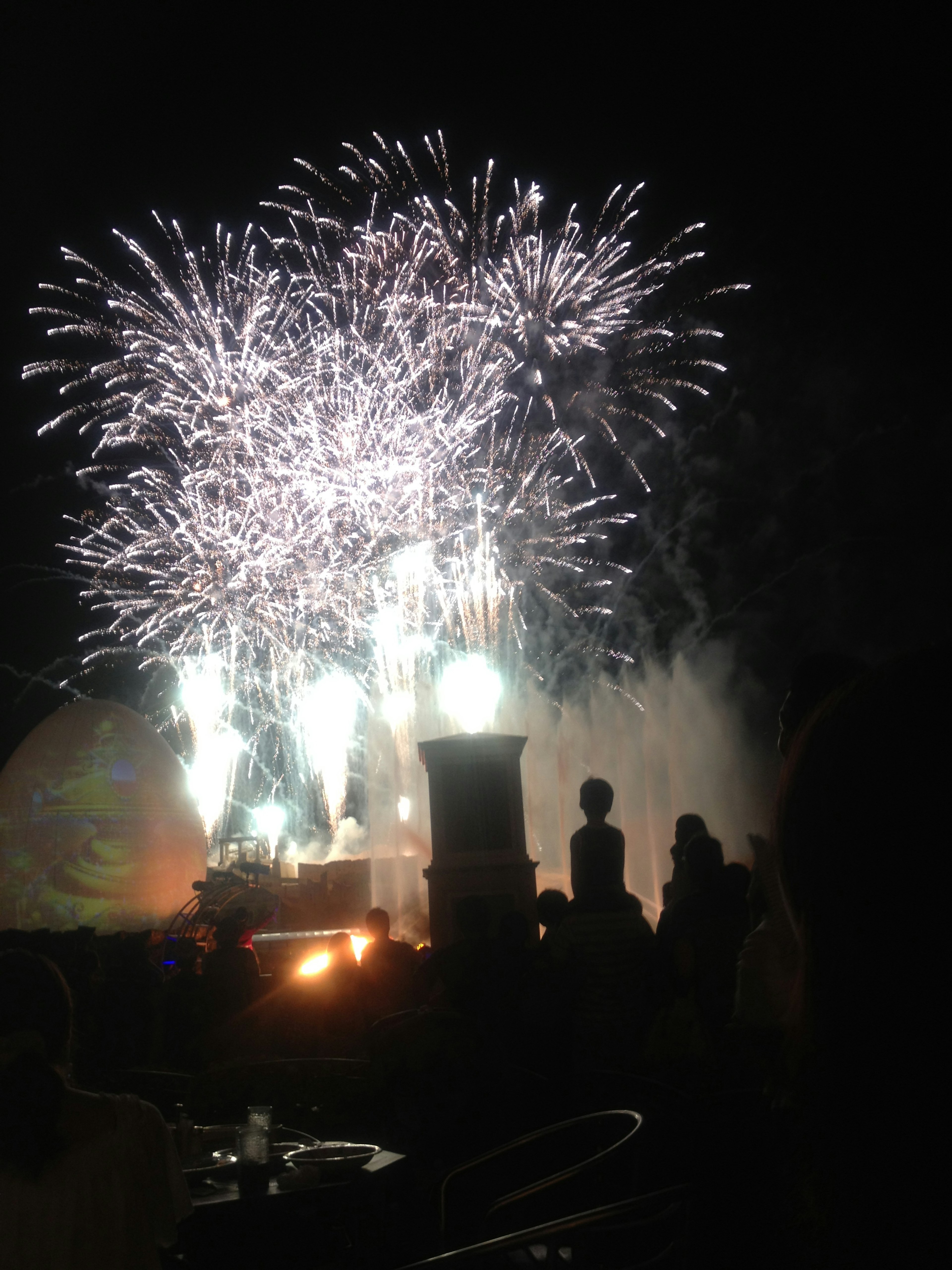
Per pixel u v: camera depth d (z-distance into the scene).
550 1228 2.40
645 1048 4.26
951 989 0.76
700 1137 3.13
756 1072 3.78
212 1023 6.96
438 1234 3.80
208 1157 3.79
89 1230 2.50
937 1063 0.75
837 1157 0.78
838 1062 0.79
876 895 0.78
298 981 7.70
